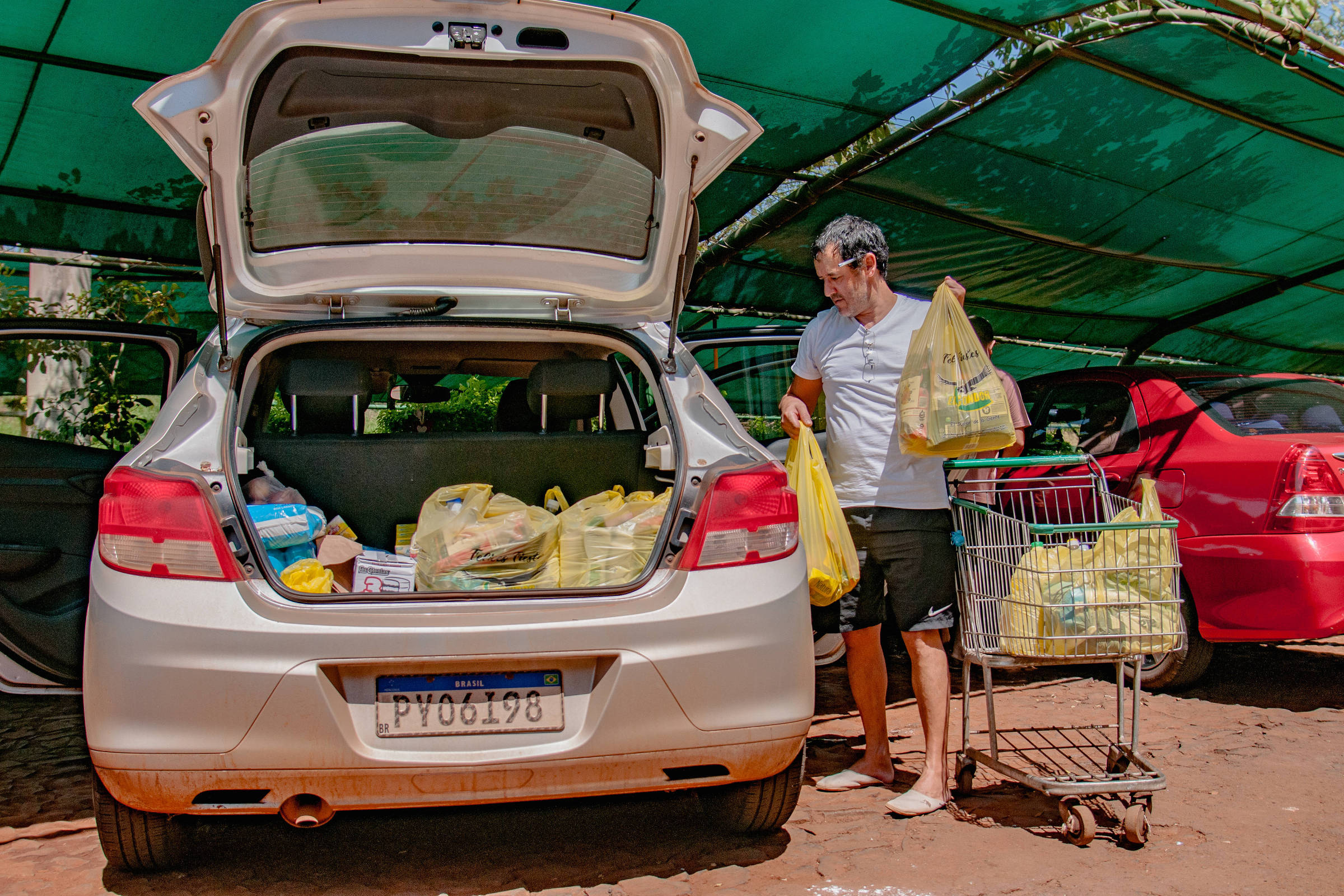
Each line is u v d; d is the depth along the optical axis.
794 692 2.36
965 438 2.83
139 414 4.02
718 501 2.36
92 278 6.73
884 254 3.15
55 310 6.61
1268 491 4.15
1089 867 2.59
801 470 2.97
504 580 2.49
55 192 5.45
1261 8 4.14
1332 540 4.02
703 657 2.25
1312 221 6.70
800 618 2.41
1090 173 5.78
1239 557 4.21
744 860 2.65
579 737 2.21
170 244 6.20
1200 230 6.78
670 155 2.74
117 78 4.35
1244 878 2.51
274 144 2.64
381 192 2.76
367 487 2.99
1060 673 5.21
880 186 5.88
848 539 2.94
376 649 2.12
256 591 2.14
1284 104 5.04
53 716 4.27
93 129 4.78
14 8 3.80
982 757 3.05
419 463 3.01
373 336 2.88
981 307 8.62
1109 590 2.77
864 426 3.12
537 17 2.46
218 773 2.10
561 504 2.97
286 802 2.18
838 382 3.19
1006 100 4.87
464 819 3.02
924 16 4.25
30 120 4.67
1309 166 5.80
